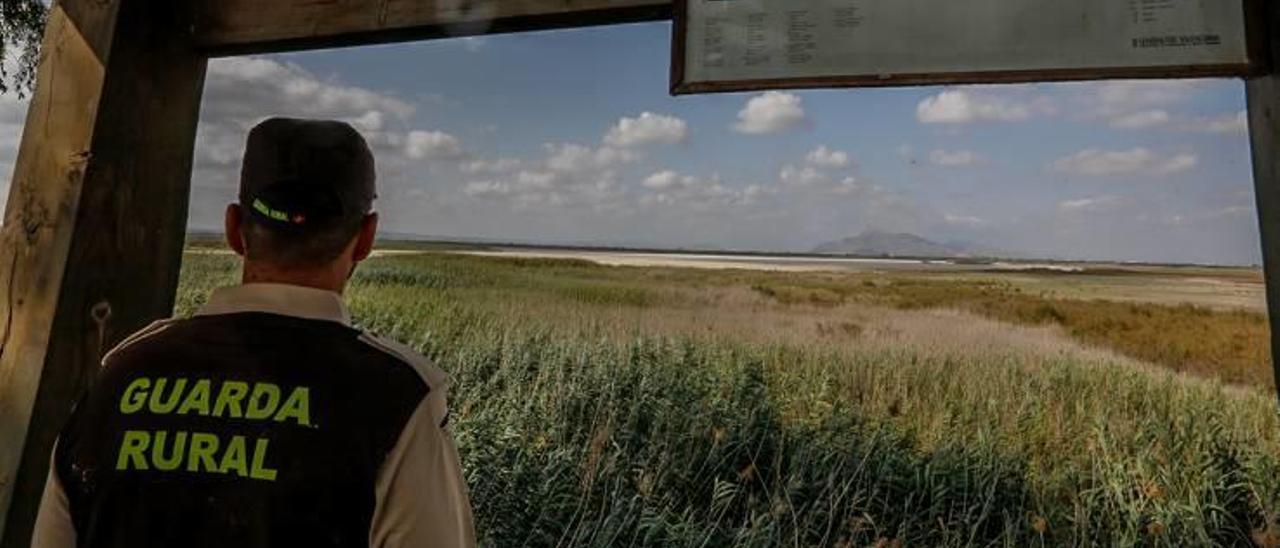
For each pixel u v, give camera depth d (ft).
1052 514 7.36
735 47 3.78
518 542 8.34
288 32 4.43
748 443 8.84
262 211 2.17
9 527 3.97
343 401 1.99
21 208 4.32
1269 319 3.15
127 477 1.93
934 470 7.91
